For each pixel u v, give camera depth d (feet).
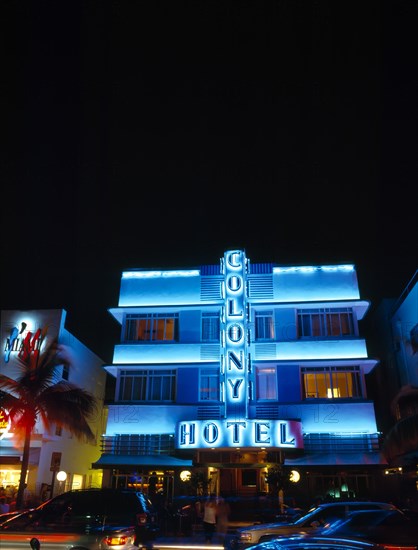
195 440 88.12
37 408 89.04
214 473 95.20
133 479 94.94
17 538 37.93
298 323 102.17
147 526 40.37
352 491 90.22
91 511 40.81
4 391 91.35
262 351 99.09
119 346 103.04
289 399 95.45
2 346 105.29
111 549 36.35
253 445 86.58
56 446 102.12
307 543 20.98
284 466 89.25
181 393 98.02
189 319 104.22
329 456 90.38
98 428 124.47
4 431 96.78
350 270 104.63
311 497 89.30
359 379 96.99
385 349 116.57
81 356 117.08
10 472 96.73
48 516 40.40
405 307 101.35
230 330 96.73
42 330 105.81
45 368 91.71
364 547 20.68
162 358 101.40
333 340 98.99
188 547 59.57
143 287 107.14
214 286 105.60
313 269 104.99
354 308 102.32
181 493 90.12
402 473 89.40
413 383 97.35
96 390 125.39
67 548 36.96
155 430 95.76
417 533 39.45
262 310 103.55
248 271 106.01
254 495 92.32
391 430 61.57
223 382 95.04
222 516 74.95
